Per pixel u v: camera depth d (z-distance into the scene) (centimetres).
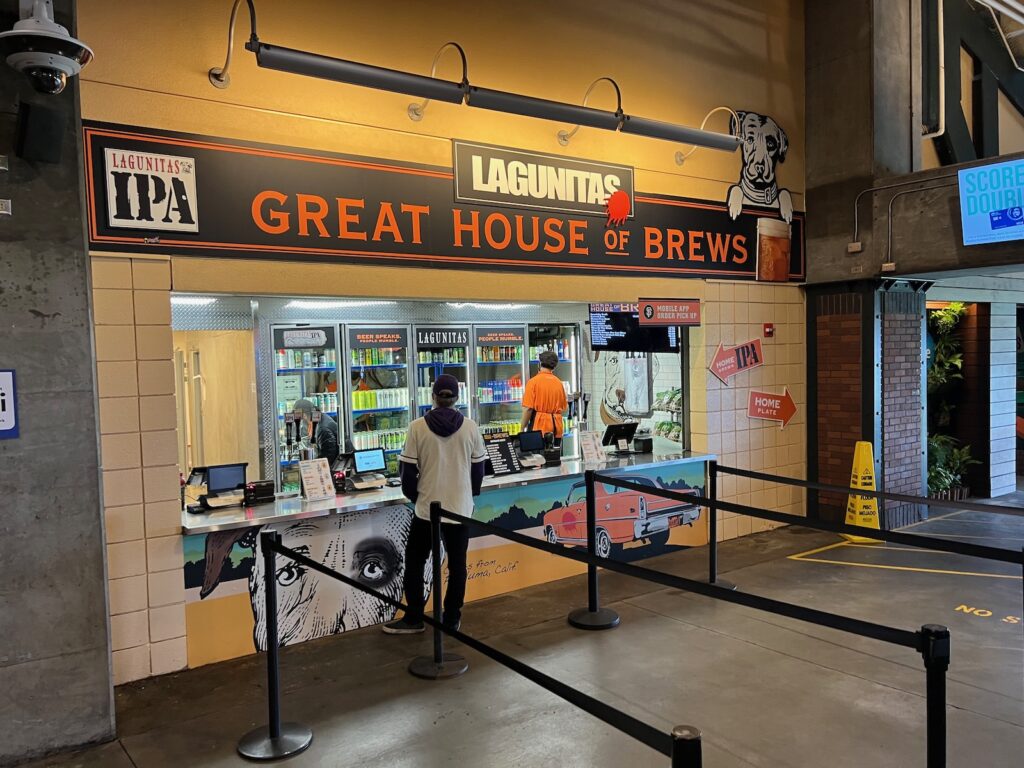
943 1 783
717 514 726
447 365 705
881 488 766
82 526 359
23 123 335
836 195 774
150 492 435
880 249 738
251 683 427
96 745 361
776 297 781
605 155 642
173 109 443
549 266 604
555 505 604
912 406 800
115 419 424
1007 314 953
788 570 632
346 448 629
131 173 429
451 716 381
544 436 663
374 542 515
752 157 752
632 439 701
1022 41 863
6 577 342
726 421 736
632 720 222
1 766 342
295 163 484
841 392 779
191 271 449
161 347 439
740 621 511
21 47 326
